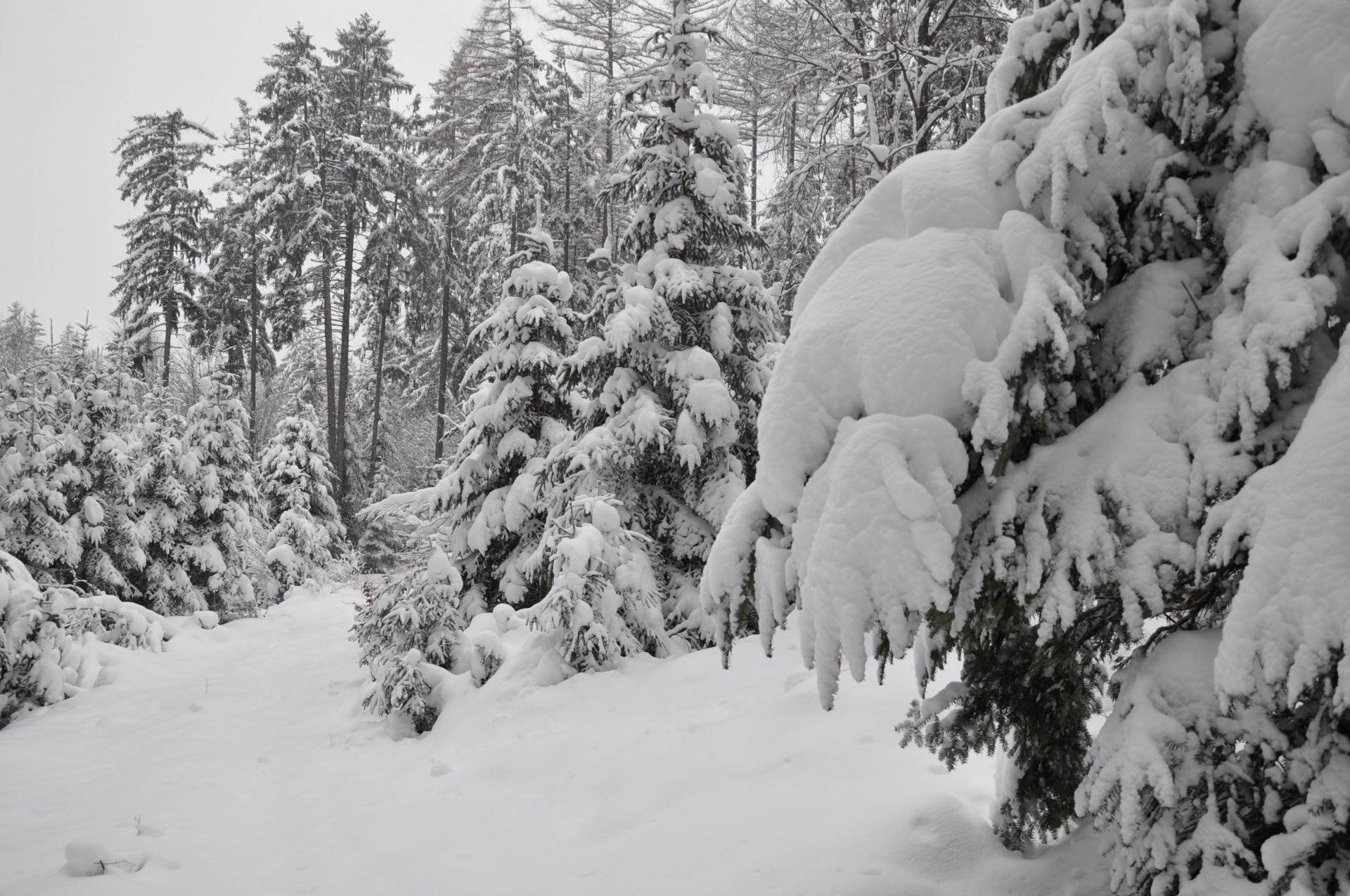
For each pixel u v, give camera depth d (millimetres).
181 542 17641
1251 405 2455
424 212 30750
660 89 10852
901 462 2617
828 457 2861
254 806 6355
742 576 3195
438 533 11602
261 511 20734
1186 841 2473
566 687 7820
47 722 9430
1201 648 2662
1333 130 2543
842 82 13812
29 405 16031
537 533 11055
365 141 31297
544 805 5469
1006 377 2650
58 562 15422
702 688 6957
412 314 31516
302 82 31156
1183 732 2512
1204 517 2523
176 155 32844
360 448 35031
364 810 5938
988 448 2619
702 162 10367
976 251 2908
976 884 3369
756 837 4152
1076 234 2906
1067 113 2889
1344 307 2551
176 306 33094
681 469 9992
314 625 16406
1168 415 2682
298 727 8742
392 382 36844
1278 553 2178
